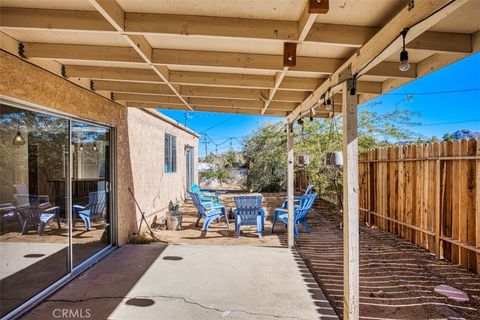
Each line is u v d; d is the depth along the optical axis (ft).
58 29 7.32
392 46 6.40
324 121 27.63
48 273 11.25
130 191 18.81
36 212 10.69
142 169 21.45
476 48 7.50
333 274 13.41
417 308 10.14
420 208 16.98
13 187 9.68
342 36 7.53
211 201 26.23
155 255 15.34
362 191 24.27
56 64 10.82
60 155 11.96
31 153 10.42
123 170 17.66
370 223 22.77
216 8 6.96
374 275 13.02
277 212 21.75
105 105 15.21
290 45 8.23
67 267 12.26
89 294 10.84
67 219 12.27
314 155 26.08
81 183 13.56
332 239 19.60
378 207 21.83
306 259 15.47
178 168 34.83
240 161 56.44
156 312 9.57
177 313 9.52
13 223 9.73
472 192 13.33
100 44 9.29
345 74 8.80
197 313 9.53
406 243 17.85
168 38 8.59
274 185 42.11
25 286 10.19
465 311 9.97
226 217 23.94
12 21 7.27
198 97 14.92
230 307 9.95
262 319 9.23
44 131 11.05
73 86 12.30
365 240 18.52
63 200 12.14
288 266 13.84
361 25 7.52
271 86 11.84
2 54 8.61
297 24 7.44
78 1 6.86
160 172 26.78
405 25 5.82
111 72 11.43
